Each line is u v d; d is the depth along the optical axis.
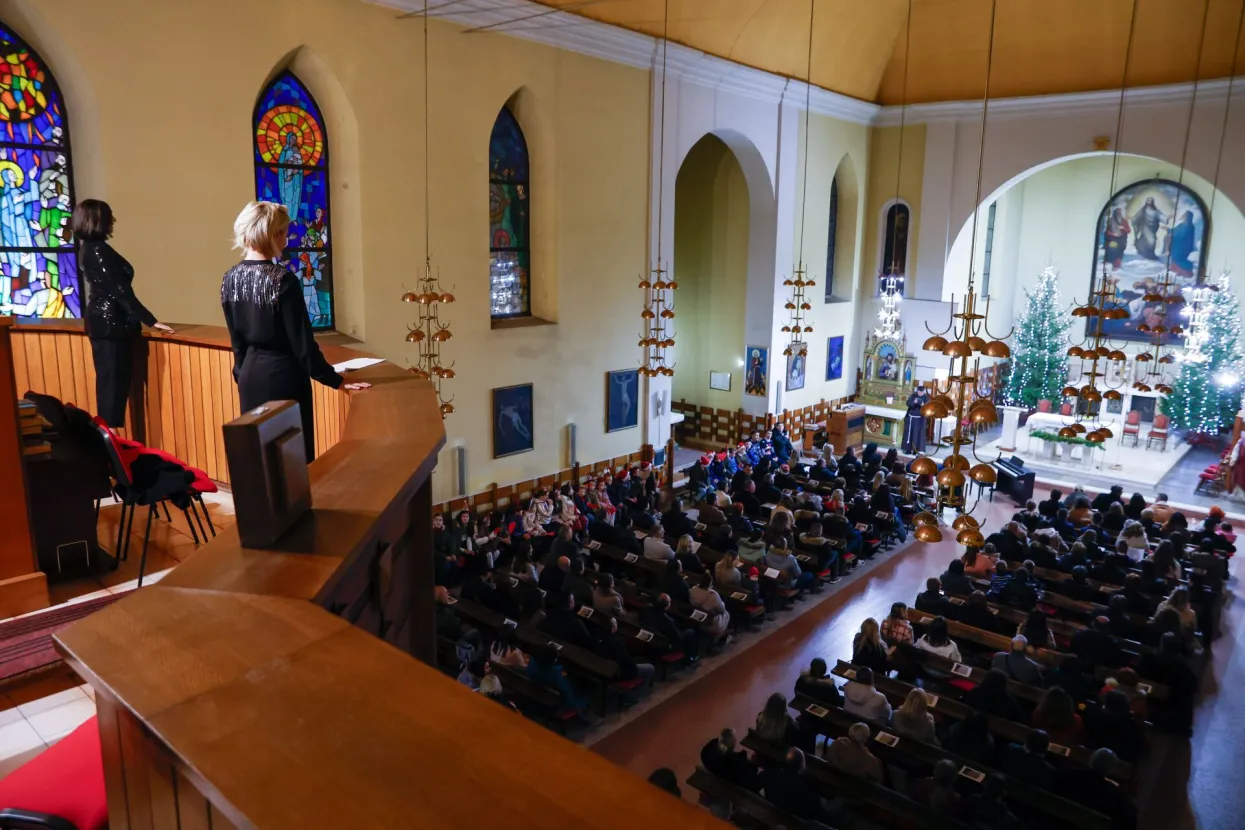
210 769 1.31
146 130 11.12
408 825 1.19
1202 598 13.75
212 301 12.10
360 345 14.35
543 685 10.38
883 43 23.42
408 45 14.00
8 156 10.48
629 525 16.11
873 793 8.54
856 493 18.06
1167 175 26.92
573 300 17.72
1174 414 26.03
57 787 2.45
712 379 25.22
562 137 16.75
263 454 2.16
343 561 2.13
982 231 27.64
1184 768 10.72
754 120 21.33
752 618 14.06
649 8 17.14
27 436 5.14
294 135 13.54
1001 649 11.95
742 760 8.84
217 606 1.87
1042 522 16.27
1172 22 19.92
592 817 1.21
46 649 4.40
